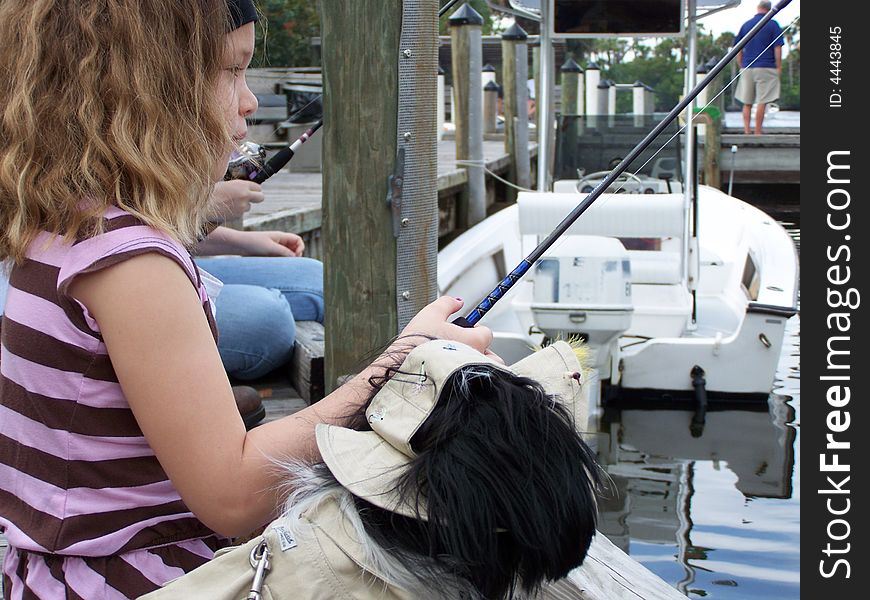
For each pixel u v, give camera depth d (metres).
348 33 2.66
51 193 1.09
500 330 5.99
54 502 1.16
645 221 5.12
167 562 1.21
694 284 6.12
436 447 1.05
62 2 1.10
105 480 1.16
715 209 7.95
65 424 1.14
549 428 1.05
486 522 1.01
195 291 1.12
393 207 2.72
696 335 6.00
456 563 1.04
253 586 1.08
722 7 6.68
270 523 1.19
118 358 1.09
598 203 5.19
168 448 1.10
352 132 2.70
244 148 3.24
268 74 7.92
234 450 1.12
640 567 2.15
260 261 3.74
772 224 7.02
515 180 13.27
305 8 8.92
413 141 2.72
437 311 1.34
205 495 1.11
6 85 1.11
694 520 4.23
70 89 1.10
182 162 1.13
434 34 2.71
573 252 4.94
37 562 1.18
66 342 1.11
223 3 1.17
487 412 1.05
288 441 1.17
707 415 5.49
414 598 1.07
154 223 1.10
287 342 3.40
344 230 2.75
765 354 5.51
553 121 6.57
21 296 1.12
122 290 1.08
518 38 12.95
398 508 1.05
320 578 1.08
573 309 4.88
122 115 1.10
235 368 3.40
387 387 1.17
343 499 1.11
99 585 1.17
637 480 4.64
